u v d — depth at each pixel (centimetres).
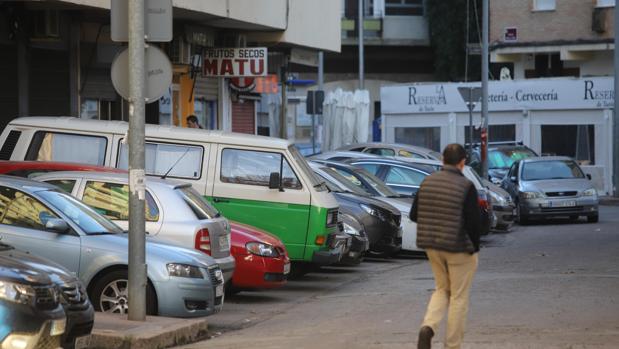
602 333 1642
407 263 3025
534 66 7119
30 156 2475
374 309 2031
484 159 5094
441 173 1409
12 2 2952
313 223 2383
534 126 5922
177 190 2052
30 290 1280
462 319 1402
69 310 1384
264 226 2397
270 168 2409
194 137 2436
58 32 3062
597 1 6694
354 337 1673
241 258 2147
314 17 4409
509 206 4025
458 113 6100
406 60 9256
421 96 6194
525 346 1528
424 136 6222
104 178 2053
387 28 9031
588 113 5806
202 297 1811
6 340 1252
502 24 7006
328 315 1986
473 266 1402
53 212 1792
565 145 5869
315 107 5297
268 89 4941
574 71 7012
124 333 1597
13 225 1773
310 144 7406
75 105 3275
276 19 3969
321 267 2894
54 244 1762
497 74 8469
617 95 5447
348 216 2734
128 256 1728
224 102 4475
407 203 3147
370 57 9219
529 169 4581
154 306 1791
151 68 1752
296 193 2392
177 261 1798
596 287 2236
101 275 1783
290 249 2392
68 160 2462
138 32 1733
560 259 2938
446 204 1387
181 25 3675
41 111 3159
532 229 4162
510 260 2955
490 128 6038
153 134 2444
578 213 4391
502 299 2075
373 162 3506
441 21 8706
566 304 1986
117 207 2031
